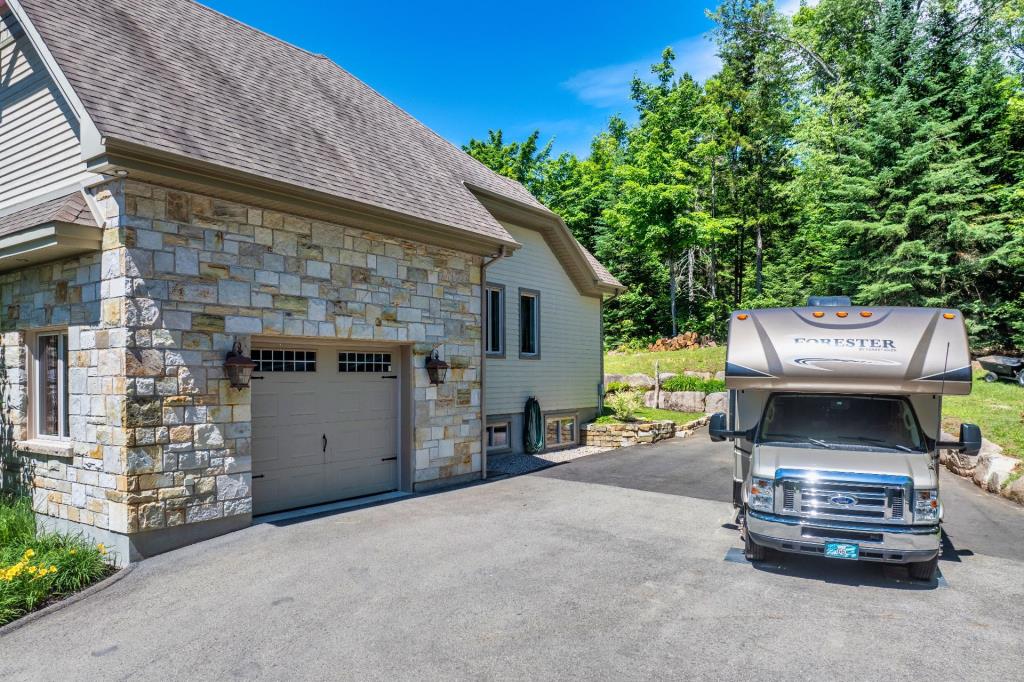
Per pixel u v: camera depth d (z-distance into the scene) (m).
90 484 7.84
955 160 23.36
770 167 37.97
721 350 28.67
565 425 18.16
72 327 8.12
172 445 7.76
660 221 33.03
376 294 10.55
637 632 5.28
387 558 7.27
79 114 7.38
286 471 9.72
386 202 10.32
